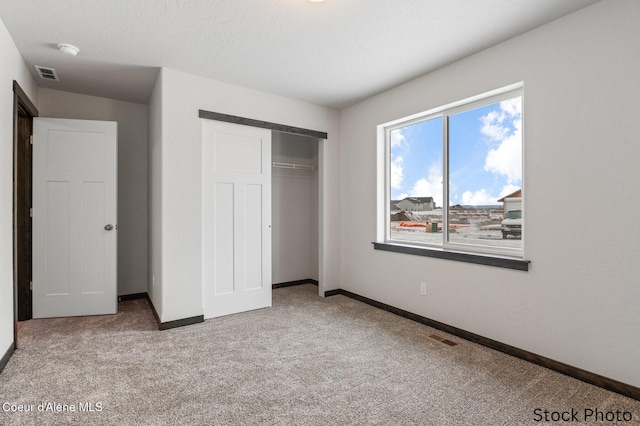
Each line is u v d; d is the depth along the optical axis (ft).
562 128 7.07
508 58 8.00
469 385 6.59
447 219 10.09
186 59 9.09
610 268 6.42
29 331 9.33
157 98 10.14
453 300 9.34
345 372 7.12
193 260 10.10
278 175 15.02
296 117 12.46
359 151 12.80
